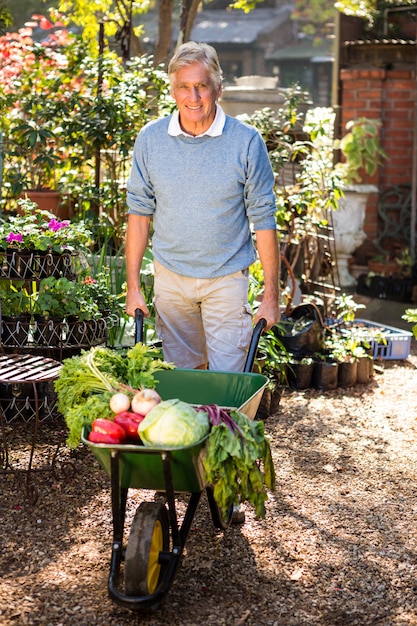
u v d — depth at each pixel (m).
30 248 4.68
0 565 3.46
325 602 3.29
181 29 9.08
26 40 8.01
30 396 4.74
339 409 5.58
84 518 3.87
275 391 5.40
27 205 5.02
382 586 3.41
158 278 4.02
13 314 4.75
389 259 9.79
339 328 6.68
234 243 3.88
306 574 3.48
